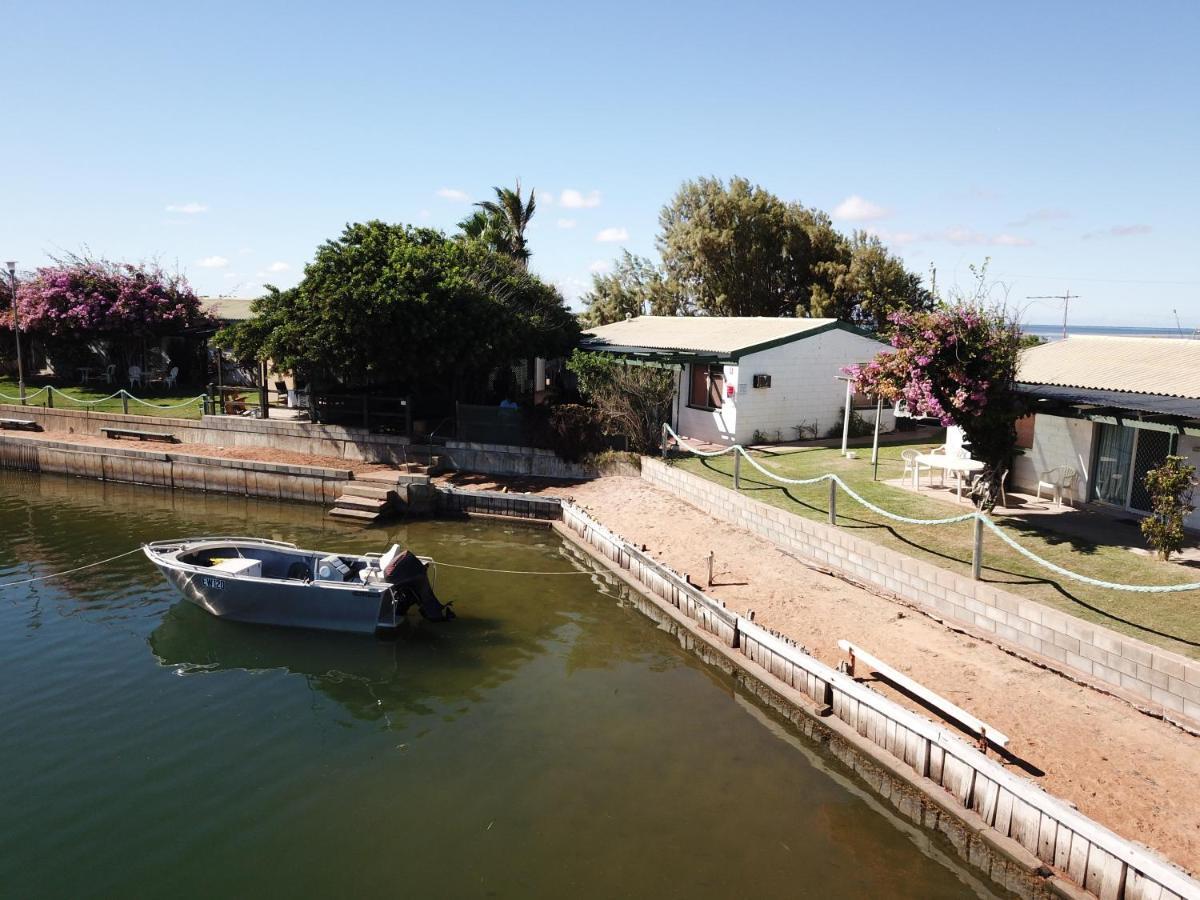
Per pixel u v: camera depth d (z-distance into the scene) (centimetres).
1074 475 1606
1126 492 1538
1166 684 927
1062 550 1325
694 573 1505
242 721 1120
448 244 2741
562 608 1540
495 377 3019
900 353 1441
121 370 3672
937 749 891
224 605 1456
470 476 2394
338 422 2619
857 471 1964
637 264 4603
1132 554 1296
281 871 816
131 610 1527
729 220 4012
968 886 787
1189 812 764
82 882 802
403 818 899
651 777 973
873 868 812
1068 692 981
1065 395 1443
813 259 4038
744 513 1738
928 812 876
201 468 2517
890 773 935
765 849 841
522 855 835
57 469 2756
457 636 1409
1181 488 1217
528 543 1956
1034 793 773
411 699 1180
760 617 1295
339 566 1492
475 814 903
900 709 941
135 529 2084
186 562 1526
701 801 924
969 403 1401
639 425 2327
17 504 2361
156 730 1097
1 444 2841
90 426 2917
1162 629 1025
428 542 1961
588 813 902
